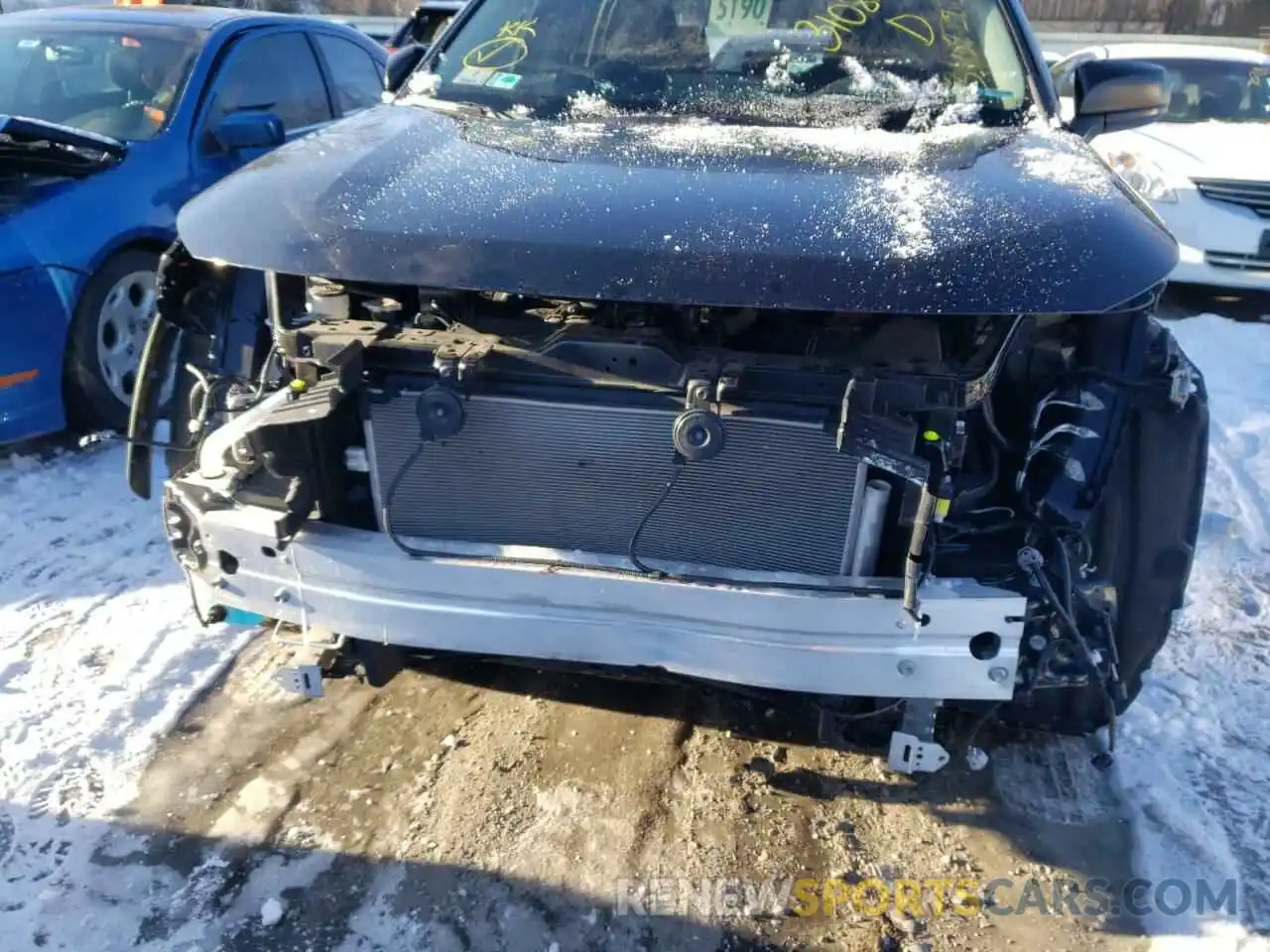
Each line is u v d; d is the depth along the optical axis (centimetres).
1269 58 809
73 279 391
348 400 226
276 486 221
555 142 238
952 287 184
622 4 308
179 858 229
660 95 281
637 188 206
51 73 479
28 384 381
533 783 251
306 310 241
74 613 314
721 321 211
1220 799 248
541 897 221
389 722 271
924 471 187
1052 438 220
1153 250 203
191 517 226
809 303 182
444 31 326
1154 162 659
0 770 250
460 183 211
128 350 424
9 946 206
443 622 214
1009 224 196
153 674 286
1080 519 212
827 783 254
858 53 291
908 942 212
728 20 302
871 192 205
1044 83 287
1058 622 208
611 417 207
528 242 192
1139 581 238
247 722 271
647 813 243
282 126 441
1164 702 281
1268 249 627
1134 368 223
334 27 596
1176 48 815
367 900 219
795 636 201
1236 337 593
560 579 206
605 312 211
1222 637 313
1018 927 216
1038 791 252
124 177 421
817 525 208
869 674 203
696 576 206
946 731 249
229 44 500
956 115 268
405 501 226
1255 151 649
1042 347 234
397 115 271
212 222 214
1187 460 230
